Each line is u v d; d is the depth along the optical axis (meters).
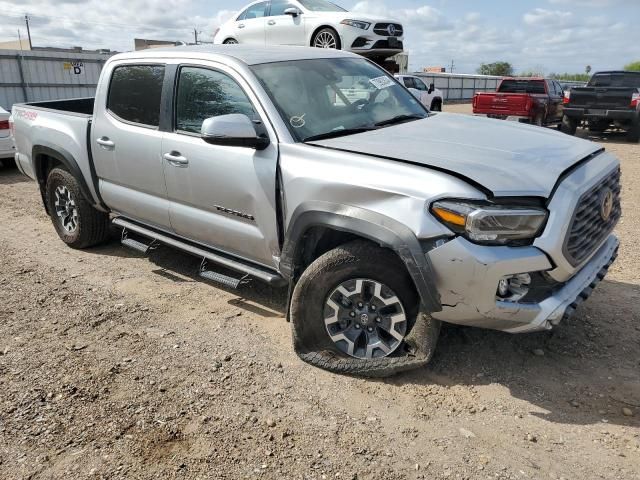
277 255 3.80
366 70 4.64
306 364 3.60
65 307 4.49
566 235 2.99
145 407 3.18
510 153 3.35
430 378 3.42
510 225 2.90
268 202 3.68
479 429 2.96
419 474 2.65
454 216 2.91
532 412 3.09
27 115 6.02
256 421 3.05
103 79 5.04
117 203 5.10
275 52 4.34
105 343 3.91
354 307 3.43
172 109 4.35
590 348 3.75
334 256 3.34
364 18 10.59
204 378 3.46
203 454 2.81
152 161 4.48
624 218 7.00
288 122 3.71
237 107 3.94
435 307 3.06
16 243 6.17
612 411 3.09
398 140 3.59
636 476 2.61
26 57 21.14
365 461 2.75
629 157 12.33
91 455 2.80
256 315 4.32
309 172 3.41
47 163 5.99
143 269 5.32
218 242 4.23
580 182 3.17
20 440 2.92
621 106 15.09
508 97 16.89
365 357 3.44
